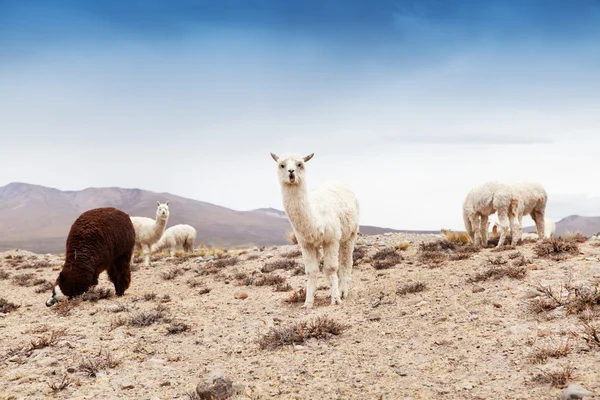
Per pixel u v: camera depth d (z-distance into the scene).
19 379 5.02
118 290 11.05
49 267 19.25
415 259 12.03
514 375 4.08
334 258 8.08
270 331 6.44
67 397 4.50
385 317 6.82
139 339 6.63
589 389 3.45
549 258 8.98
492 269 8.27
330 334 6.13
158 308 8.75
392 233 18.69
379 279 10.05
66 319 8.42
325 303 8.29
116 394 4.55
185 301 9.92
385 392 4.07
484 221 12.92
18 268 19.20
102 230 10.39
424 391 3.99
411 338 5.68
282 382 4.59
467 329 5.66
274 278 11.10
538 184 12.42
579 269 7.65
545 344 4.67
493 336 5.25
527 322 5.54
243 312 8.38
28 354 5.95
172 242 20.98
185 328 7.08
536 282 7.25
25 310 9.96
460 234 15.08
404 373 4.48
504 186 11.85
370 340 5.79
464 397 3.77
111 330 7.23
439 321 6.17
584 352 4.28
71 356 5.81
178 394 4.49
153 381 4.90
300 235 7.73
